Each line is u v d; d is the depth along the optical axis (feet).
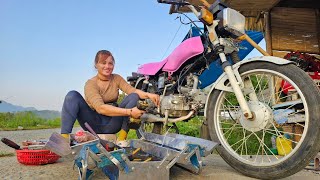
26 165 8.77
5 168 8.35
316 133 5.94
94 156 5.59
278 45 17.31
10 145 8.81
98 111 7.66
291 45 17.44
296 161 6.11
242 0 15.24
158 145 7.37
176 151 6.26
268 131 8.02
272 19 17.48
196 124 17.71
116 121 8.70
